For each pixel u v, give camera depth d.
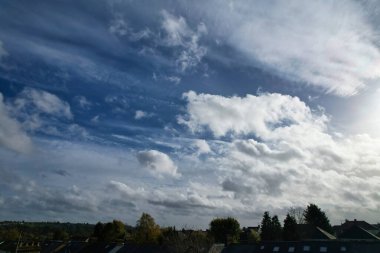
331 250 52.41
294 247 56.50
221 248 64.75
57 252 91.25
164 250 68.75
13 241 126.75
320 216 103.69
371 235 75.56
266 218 103.31
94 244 83.75
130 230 130.12
